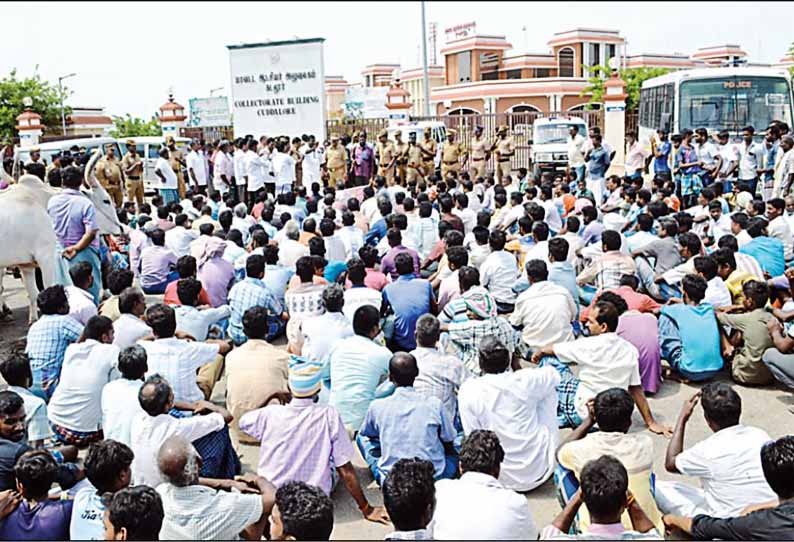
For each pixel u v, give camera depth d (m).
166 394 3.82
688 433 4.97
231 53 17.42
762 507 3.37
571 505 3.25
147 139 17.50
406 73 41.97
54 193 7.66
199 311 5.71
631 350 4.84
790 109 14.04
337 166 15.86
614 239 6.62
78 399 4.71
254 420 4.05
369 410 4.20
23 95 28.58
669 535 3.74
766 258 7.00
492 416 4.18
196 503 3.21
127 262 9.51
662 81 16.41
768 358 5.29
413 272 6.39
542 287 5.62
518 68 36.91
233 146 15.33
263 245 7.75
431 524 3.11
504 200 10.13
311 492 2.79
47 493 3.35
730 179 12.38
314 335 5.21
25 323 7.92
